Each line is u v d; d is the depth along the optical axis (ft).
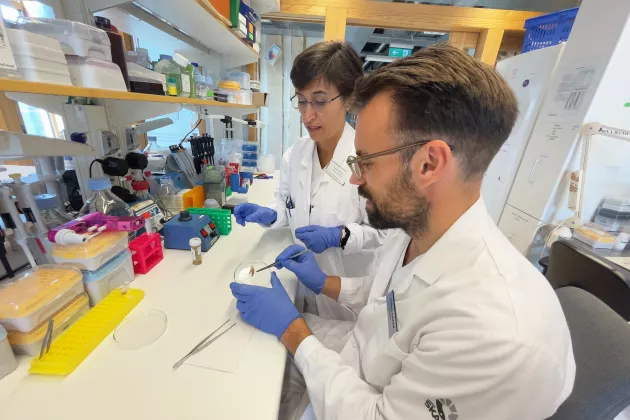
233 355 2.15
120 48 2.77
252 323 2.43
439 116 1.57
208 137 6.43
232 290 2.54
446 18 8.48
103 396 1.78
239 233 4.37
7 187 2.48
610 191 5.89
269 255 3.69
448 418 1.50
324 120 3.54
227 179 6.14
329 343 3.07
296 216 4.23
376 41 11.21
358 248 3.83
